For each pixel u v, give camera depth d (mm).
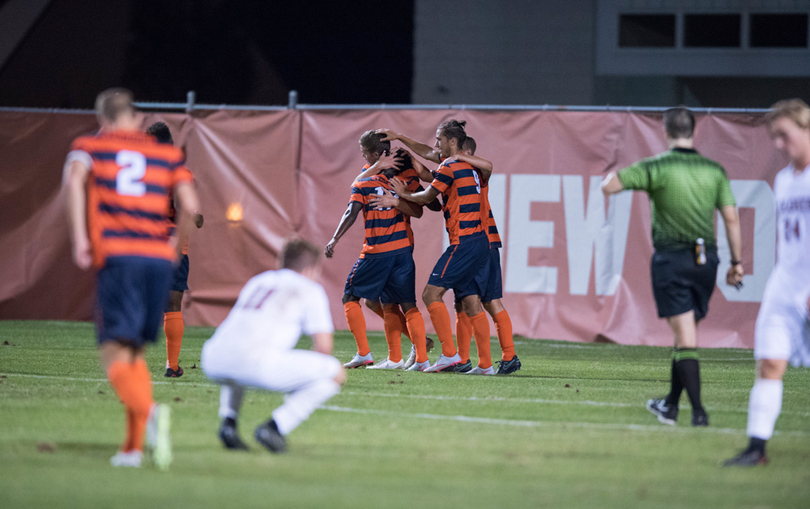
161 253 13961
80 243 13508
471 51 68438
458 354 28438
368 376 26047
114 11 70625
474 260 27047
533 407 20391
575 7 67812
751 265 37406
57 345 32875
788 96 66875
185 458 14273
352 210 28188
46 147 41781
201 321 40719
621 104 67750
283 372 14156
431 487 12812
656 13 67312
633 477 13664
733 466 14500
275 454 14672
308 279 14766
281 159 40469
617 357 33812
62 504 11453
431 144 39125
